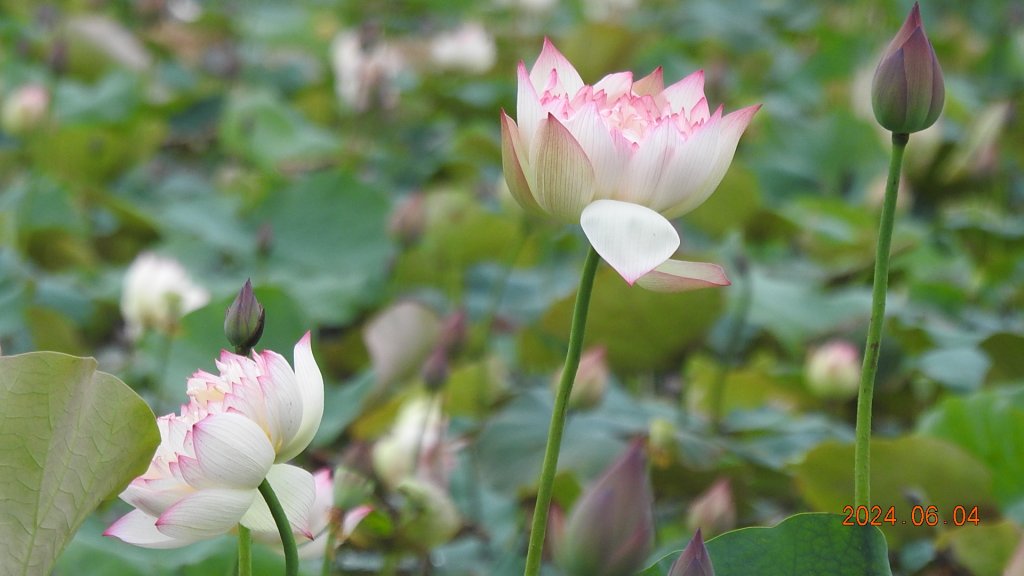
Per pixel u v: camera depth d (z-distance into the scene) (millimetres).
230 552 3477
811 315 4594
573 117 2994
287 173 7152
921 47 3021
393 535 3418
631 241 2963
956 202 6887
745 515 3727
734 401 4457
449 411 4234
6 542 3000
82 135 6902
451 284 5672
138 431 2988
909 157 6805
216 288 5324
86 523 3523
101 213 6820
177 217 5996
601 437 3707
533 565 2998
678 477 3689
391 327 4000
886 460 3500
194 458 2953
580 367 3750
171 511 2947
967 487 3484
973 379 4219
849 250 6152
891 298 4910
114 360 4969
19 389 2967
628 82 3070
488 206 6672
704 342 4070
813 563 3102
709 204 6059
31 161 7148
